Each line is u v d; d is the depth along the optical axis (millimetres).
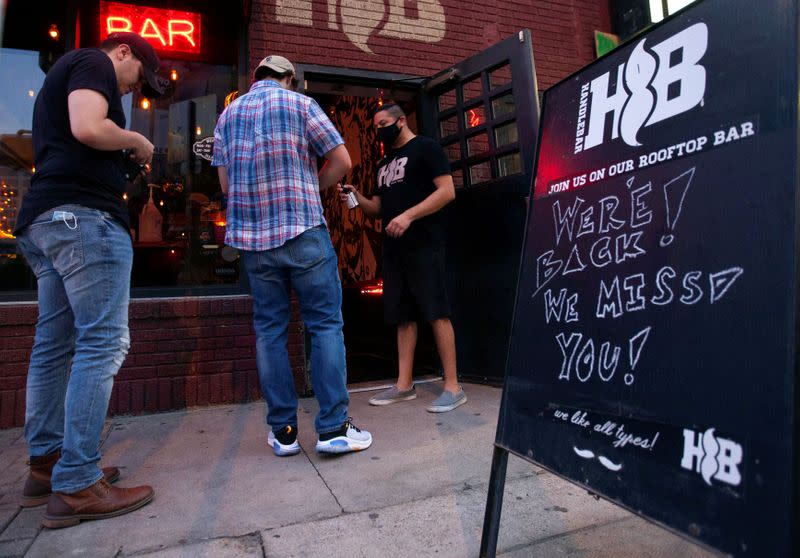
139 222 3449
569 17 4809
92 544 1704
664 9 4715
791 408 965
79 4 3391
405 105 4672
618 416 1290
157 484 2172
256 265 2477
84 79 1842
